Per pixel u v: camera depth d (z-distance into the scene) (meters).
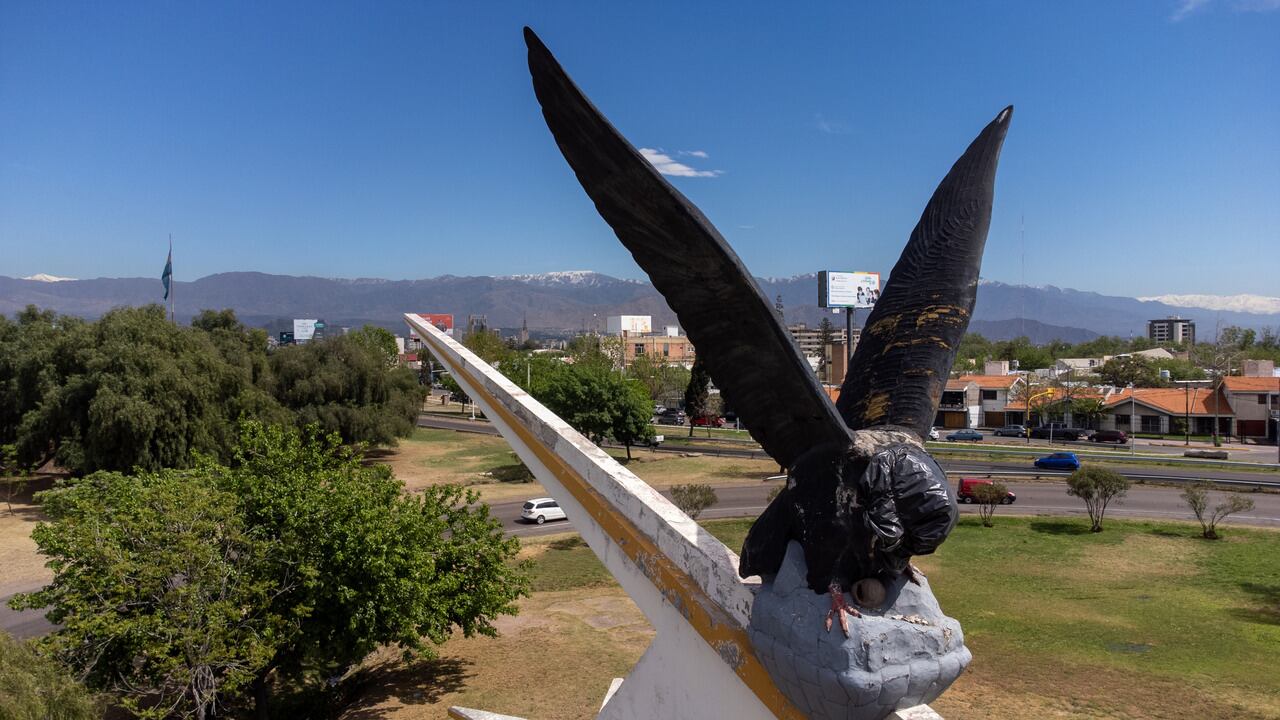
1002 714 14.85
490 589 18.17
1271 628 20.00
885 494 4.72
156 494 15.03
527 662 19.16
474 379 12.82
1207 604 22.33
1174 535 30.03
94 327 38.97
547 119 4.65
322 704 18.83
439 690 17.73
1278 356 106.38
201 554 14.34
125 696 15.45
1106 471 31.89
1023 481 42.03
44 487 40.22
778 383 5.08
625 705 8.19
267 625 15.28
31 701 10.86
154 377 35.81
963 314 5.81
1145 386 90.44
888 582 5.12
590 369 51.25
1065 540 30.00
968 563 27.42
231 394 40.94
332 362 49.06
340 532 15.91
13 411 40.12
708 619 6.55
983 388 79.88
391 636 16.80
